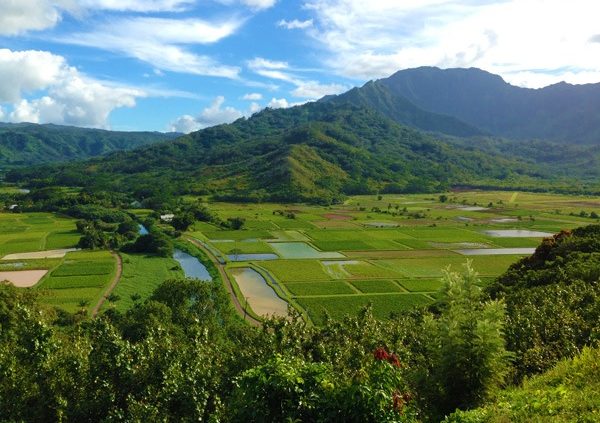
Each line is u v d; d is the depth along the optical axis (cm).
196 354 2497
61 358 2309
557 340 2933
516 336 3081
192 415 2103
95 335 2553
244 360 2459
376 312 7575
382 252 12738
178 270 10712
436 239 14650
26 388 2119
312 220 18762
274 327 3158
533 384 2034
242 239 14612
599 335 2792
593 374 1880
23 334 2303
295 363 1603
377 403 1395
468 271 2242
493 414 1644
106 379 2227
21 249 12475
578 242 6234
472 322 2083
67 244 13188
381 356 1510
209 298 6812
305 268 10694
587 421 1427
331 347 2886
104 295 8425
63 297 8238
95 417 2127
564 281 5031
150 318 5272
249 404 1451
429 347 2264
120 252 12381
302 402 1421
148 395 2162
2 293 5819
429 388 2083
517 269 6500
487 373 2014
